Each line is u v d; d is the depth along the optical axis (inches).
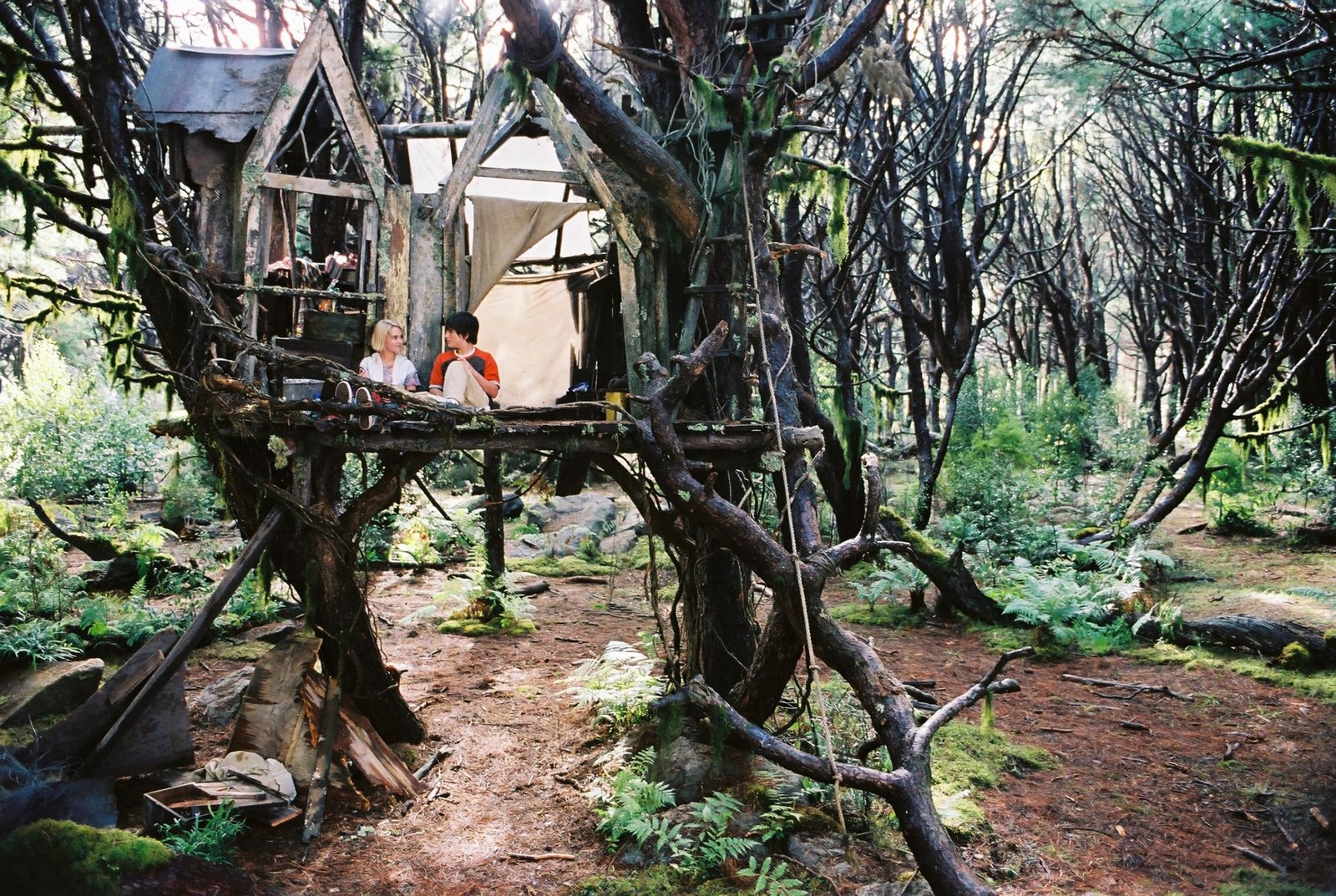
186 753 190.5
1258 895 160.7
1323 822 187.0
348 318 211.3
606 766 203.5
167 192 211.0
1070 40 331.9
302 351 209.2
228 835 166.7
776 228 307.7
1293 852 178.5
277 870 165.5
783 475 198.5
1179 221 561.0
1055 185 668.7
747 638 229.5
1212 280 501.7
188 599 328.5
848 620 344.8
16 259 437.7
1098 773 213.6
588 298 281.4
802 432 200.8
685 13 222.1
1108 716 249.9
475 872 167.6
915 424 403.9
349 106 204.7
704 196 214.2
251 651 283.1
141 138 205.5
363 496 200.1
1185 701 260.1
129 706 182.1
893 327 882.8
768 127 214.8
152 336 435.2
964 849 176.2
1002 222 570.3
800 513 195.6
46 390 511.2
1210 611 334.3
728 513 181.5
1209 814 194.5
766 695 200.5
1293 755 222.8
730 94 209.3
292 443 190.5
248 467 197.3
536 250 318.3
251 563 189.6
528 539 446.6
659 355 221.8
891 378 717.9
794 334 313.9
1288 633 294.0
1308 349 505.0
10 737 207.8
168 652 191.2
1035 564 391.9
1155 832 186.2
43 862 140.1
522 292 315.3
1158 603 331.3
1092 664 294.8
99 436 518.0
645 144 202.8
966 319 403.9
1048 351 872.9
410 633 318.0
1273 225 416.8
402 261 210.7
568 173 221.6
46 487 487.5
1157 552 358.6
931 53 413.4
